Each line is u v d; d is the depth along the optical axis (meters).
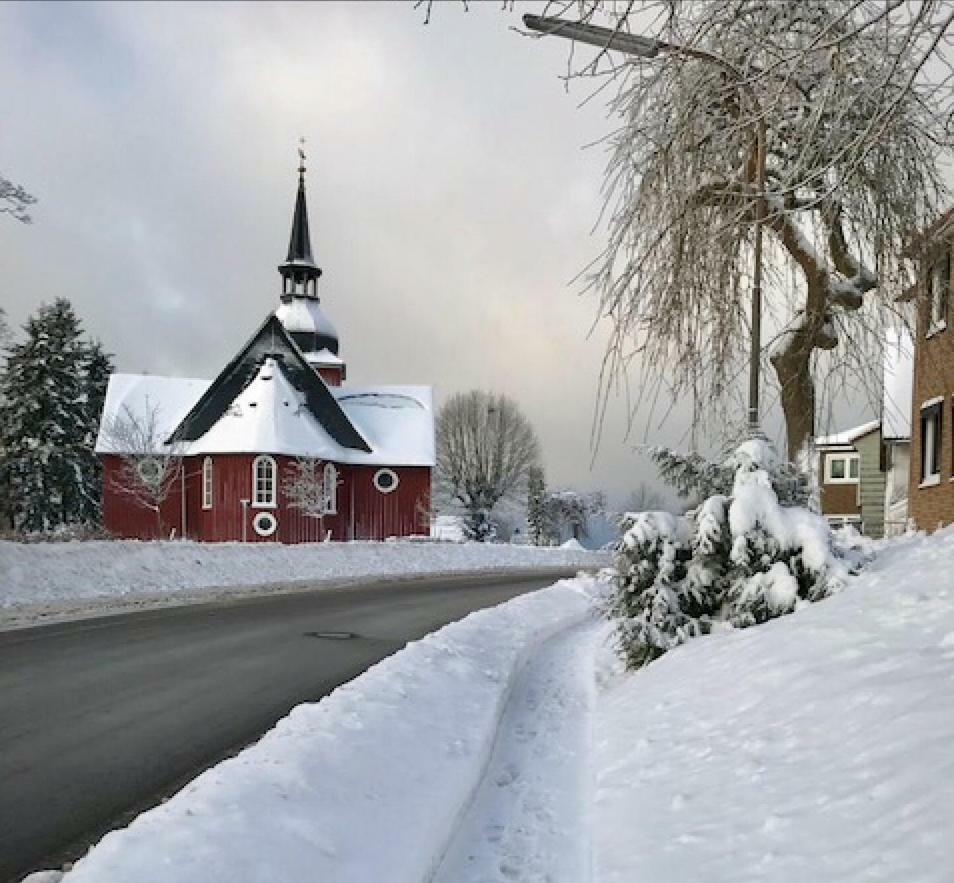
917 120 6.42
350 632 12.22
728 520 7.37
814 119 3.99
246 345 41.88
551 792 4.83
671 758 4.69
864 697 4.18
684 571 7.67
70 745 5.96
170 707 7.18
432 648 8.48
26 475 42.91
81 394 47.12
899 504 22.52
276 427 38.84
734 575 7.33
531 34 4.15
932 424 16.81
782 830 3.34
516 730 6.32
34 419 44.16
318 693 7.80
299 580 22.73
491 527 58.22
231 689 7.95
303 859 3.25
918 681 4.12
